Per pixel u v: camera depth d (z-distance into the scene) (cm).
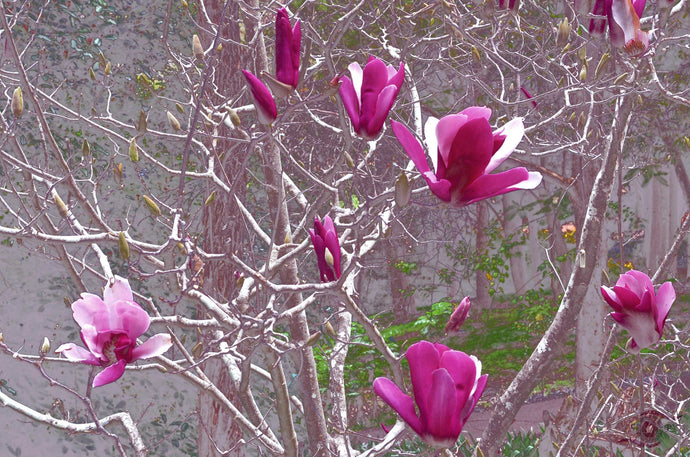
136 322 144
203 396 451
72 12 725
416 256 1156
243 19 360
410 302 1356
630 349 173
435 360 116
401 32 447
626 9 201
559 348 314
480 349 1279
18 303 640
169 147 711
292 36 154
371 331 245
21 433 608
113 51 745
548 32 417
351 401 841
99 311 144
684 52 834
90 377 140
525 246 1445
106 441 634
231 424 450
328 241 188
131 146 210
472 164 114
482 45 330
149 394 673
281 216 339
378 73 140
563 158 870
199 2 349
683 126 947
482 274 1417
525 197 1188
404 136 115
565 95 338
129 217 648
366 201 194
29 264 654
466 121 111
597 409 323
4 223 632
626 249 1507
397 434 294
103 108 702
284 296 324
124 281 149
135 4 771
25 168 221
